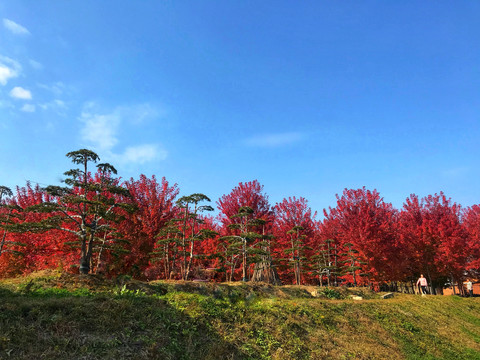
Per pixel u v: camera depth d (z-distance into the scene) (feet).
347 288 60.03
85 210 38.37
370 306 46.16
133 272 54.60
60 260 47.16
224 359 21.30
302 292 50.83
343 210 77.25
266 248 65.05
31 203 54.39
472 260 81.05
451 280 94.32
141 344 19.65
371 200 74.90
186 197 50.37
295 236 79.51
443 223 81.10
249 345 24.21
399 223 89.20
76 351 17.01
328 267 67.56
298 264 68.59
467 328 49.49
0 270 48.42
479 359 37.01
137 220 59.67
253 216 78.43
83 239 36.86
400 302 54.39
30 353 15.87
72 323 19.49
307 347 27.48
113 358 17.30
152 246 58.95
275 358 23.66
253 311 31.22
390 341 35.14
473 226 92.17
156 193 63.46
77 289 29.09
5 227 39.70
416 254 81.66
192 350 20.94
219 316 27.45
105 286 30.96
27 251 49.01
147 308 24.29
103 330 19.84
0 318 18.52
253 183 85.46
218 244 64.03
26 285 28.25
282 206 85.05
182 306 27.12
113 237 51.88
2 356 15.20
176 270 54.49
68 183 37.93
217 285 39.70
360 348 30.48
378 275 72.79
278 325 29.55
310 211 84.43
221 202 84.79
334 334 32.63
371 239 70.28
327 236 96.32
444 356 35.45
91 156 39.27
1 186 52.11
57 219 37.83
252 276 67.21
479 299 70.13
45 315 19.76
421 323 45.29
